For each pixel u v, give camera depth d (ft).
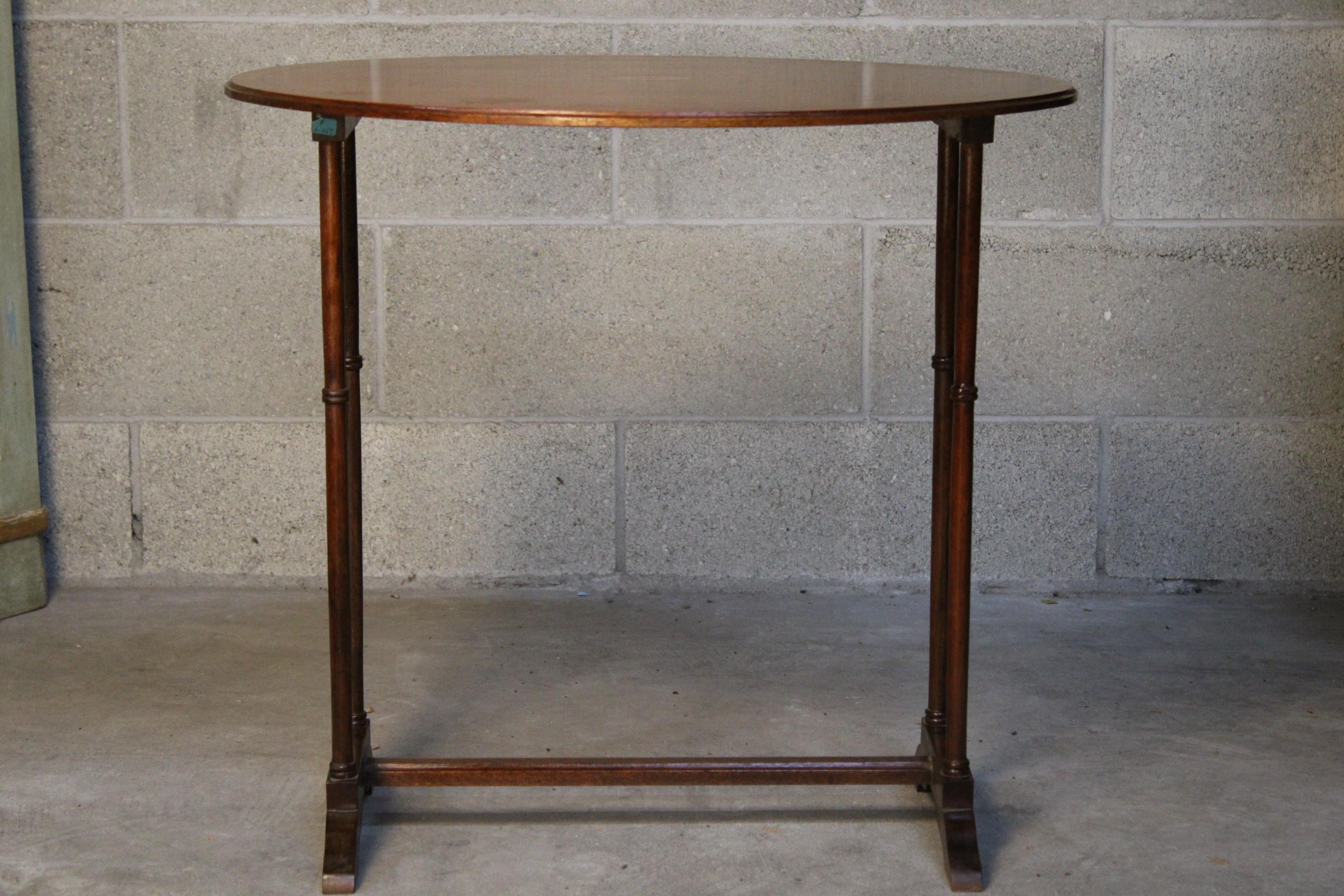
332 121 6.96
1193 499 11.76
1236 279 11.48
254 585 11.87
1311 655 10.63
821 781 8.01
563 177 11.29
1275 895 7.43
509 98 6.59
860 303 11.44
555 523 11.77
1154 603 11.68
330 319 7.27
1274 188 11.39
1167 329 11.55
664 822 8.17
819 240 11.37
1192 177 11.39
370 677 10.18
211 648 10.68
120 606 11.51
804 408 11.60
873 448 11.64
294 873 7.64
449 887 7.50
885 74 8.11
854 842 7.97
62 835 7.98
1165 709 9.68
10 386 11.20
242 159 11.32
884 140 11.24
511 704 9.73
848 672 10.32
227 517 11.80
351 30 11.22
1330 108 11.29
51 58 11.21
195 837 7.98
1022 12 11.24
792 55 11.28
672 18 11.24
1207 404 11.64
